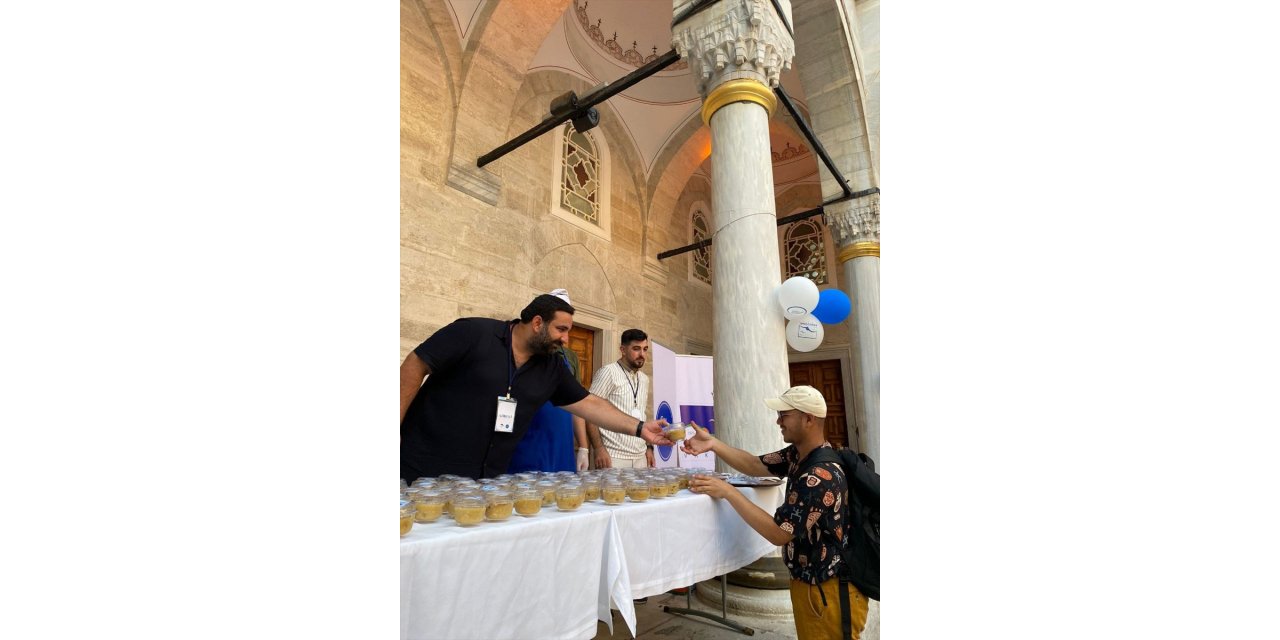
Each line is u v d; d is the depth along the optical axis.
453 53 6.43
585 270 8.31
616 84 5.04
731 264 3.81
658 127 9.84
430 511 1.41
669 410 5.60
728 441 3.60
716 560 2.19
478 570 1.29
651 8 8.88
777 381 3.63
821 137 7.82
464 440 2.27
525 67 7.12
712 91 4.18
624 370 4.76
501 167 7.02
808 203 12.20
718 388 3.74
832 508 2.11
